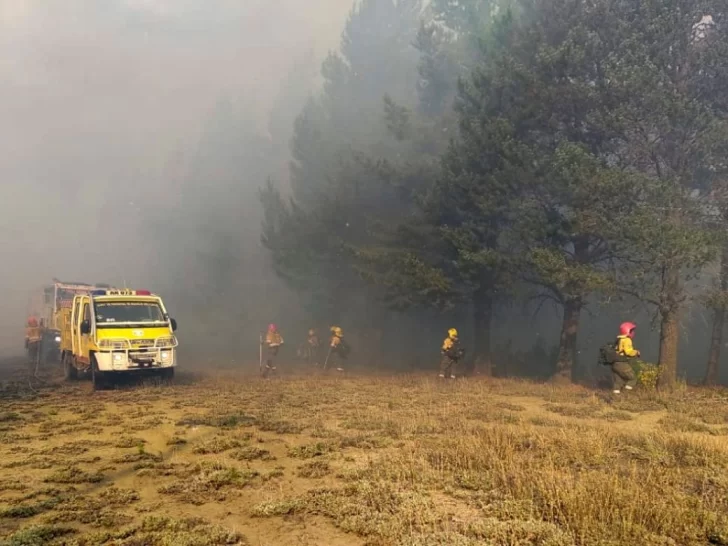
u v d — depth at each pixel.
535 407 12.13
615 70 14.30
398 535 4.86
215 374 19.06
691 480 6.36
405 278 18.14
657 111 13.87
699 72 14.75
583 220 14.68
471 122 16.92
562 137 16.11
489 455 7.08
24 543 4.70
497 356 22.05
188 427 9.61
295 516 5.46
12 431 9.44
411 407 11.74
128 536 4.95
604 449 7.53
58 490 6.24
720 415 10.73
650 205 13.96
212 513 5.57
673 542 4.62
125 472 6.96
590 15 15.62
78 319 16.50
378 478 6.41
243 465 7.20
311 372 20.03
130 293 16.44
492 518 5.14
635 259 14.94
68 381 17.44
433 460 7.15
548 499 5.46
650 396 13.11
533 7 17.58
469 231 17.11
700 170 14.88
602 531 4.78
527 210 15.92
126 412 11.20
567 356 16.95
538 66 15.93
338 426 9.61
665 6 14.39
